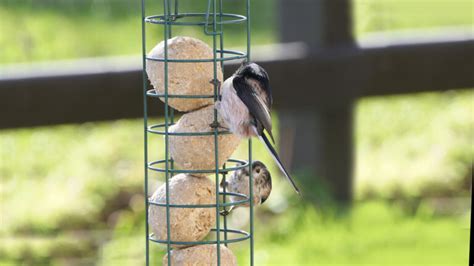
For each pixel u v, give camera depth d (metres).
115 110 12.00
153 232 7.63
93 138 15.26
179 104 7.59
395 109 16.03
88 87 11.88
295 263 12.12
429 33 13.59
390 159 15.18
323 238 12.62
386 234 12.74
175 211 7.43
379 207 13.36
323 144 13.45
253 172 8.13
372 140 15.70
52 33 16.08
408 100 16.11
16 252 12.90
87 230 13.55
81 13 16.62
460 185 14.65
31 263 12.69
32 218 13.58
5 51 15.48
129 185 14.52
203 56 7.50
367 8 15.80
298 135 13.63
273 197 13.43
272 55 12.71
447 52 12.89
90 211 13.94
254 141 14.77
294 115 13.62
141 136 15.52
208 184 7.58
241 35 17.92
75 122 11.93
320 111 13.25
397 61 12.87
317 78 12.78
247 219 13.16
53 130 14.62
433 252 12.27
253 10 18.48
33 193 14.08
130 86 11.98
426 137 15.67
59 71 11.81
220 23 7.52
